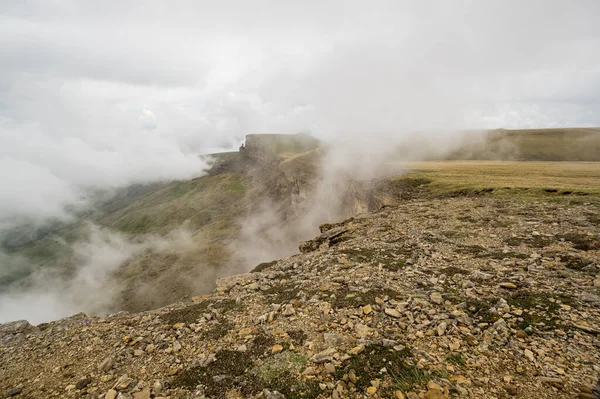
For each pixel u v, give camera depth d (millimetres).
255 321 10383
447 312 9312
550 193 29469
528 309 8898
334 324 9312
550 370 6297
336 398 6195
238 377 7371
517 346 7258
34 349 10680
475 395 5824
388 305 10109
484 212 24734
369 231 24594
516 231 18250
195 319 11188
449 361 6957
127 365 8727
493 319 8594
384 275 13414
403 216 28047
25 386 8352
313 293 12211
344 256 17203
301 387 6676
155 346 9570
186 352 9000
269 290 13586
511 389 5848
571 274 11070
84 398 7375
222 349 8758
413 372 6625
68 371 8844
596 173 53312
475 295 10367
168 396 7031
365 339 8148
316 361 7516
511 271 12188
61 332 11820
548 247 14703
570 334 7406
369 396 6137
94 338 10828
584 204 22891
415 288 11594
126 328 11383
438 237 19141
